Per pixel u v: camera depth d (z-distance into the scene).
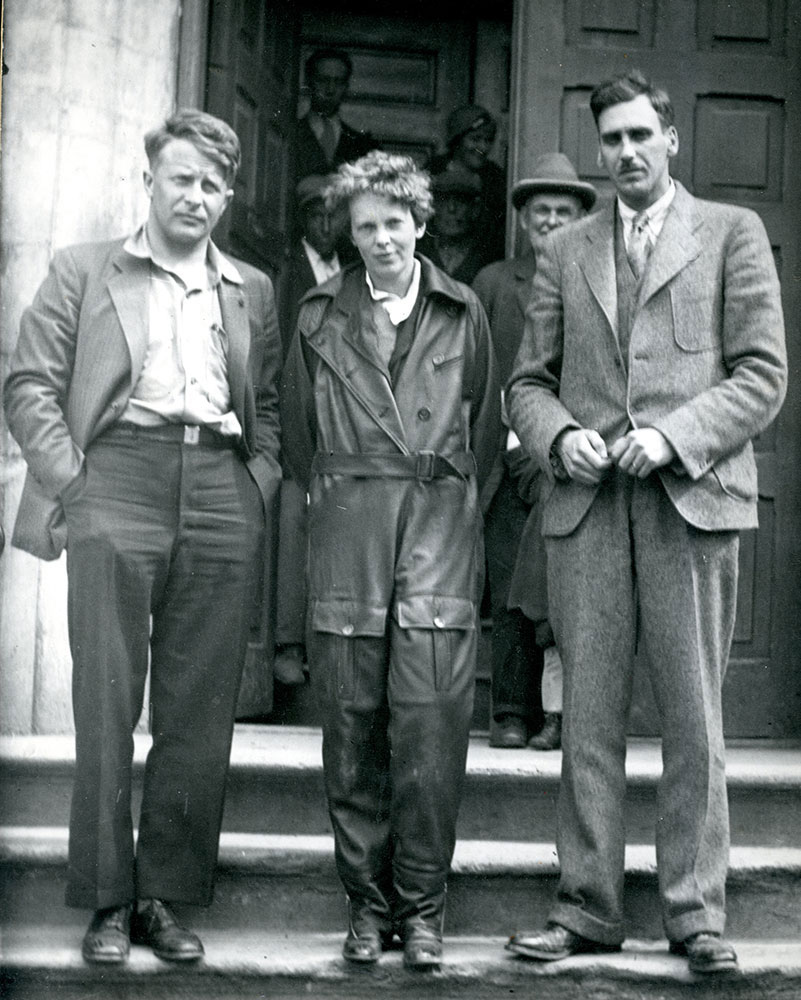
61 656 4.72
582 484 3.72
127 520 3.63
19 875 3.88
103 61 4.89
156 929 3.64
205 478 3.71
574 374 3.79
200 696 3.72
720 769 3.63
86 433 3.65
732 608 3.72
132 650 3.62
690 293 3.69
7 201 4.79
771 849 4.17
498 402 3.97
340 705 3.66
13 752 4.22
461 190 6.19
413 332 3.81
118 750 3.60
